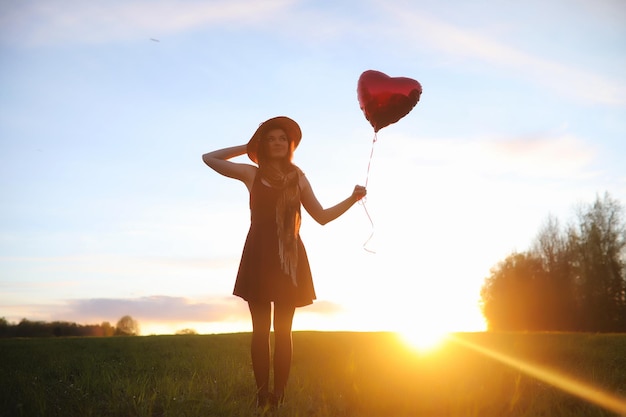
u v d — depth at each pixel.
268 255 4.90
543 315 48.53
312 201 5.16
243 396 5.21
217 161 5.18
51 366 7.84
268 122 5.12
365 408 4.98
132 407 4.59
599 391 5.38
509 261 50.75
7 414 4.34
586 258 47.12
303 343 12.20
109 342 13.62
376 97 5.77
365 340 13.19
